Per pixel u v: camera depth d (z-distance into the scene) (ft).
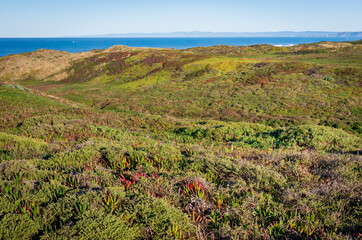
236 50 323.57
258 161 21.02
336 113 95.96
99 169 16.92
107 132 39.14
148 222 9.93
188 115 107.04
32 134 35.63
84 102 151.64
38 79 234.99
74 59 272.31
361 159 19.58
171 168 18.56
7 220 9.39
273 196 13.12
